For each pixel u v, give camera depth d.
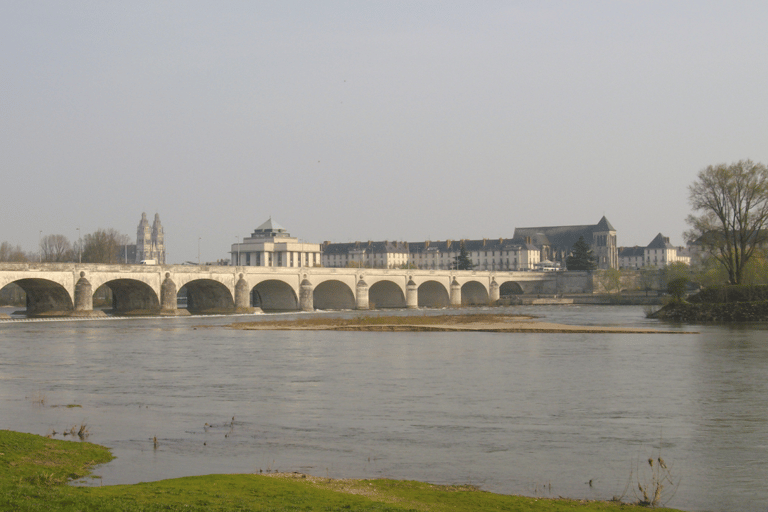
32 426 41.62
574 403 49.34
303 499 26.02
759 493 30.00
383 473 32.75
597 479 32.00
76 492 25.88
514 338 99.50
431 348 86.12
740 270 139.00
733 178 136.50
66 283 135.62
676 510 27.03
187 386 57.16
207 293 172.12
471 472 33.00
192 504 24.77
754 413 45.81
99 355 78.62
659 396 51.81
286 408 47.88
